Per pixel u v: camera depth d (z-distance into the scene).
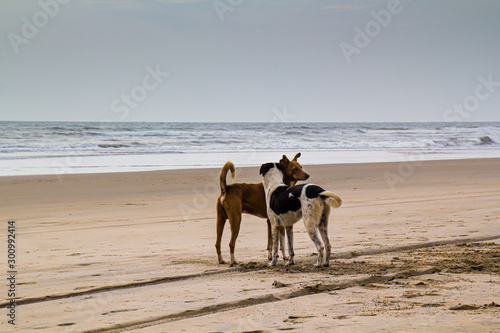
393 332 4.54
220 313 5.48
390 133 66.94
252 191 8.55
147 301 6.07
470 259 8.02
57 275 7.56
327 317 5.16
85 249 9.62
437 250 8.89
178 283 7.03
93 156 33.00
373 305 5.57
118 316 5.50
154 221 12.90
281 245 8.67
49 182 20.06
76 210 14.54
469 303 5.53
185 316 5.50
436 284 6.48
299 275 7.29
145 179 21.14
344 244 9.63
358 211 13.88
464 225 11.54
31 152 35.47
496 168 26.47
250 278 7.21
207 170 24.44
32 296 6.39
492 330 4.52
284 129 70.44
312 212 7.64
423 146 47.53
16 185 19.20
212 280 7.15
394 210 14.01
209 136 55.44
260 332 4.75
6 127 64.56
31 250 9.55
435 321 4.86
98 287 6.81
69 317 5.52
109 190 18.31
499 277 6.84
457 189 18.73
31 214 13.88
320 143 48.41
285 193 7.90
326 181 20.94
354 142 50.16
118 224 12.46
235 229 8.27
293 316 5.25
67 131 56.53
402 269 7.41
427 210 13.91
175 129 72.62
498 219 12.33
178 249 9.61
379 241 9.84
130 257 8.87
